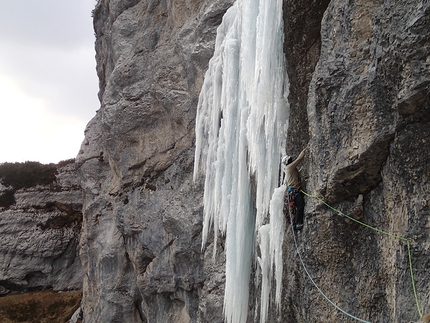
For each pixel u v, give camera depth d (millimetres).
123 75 23141
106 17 28984
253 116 11812
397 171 7500
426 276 6941
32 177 41656
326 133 8727
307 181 9812
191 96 19328
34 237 39562
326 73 8602
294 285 10016
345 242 8820
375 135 7711
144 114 22047
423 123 7070
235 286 13203
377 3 7949
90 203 28031
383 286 8070
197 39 18594
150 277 20859
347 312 8680
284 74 11125
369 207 8367
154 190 21547
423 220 7059
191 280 18375
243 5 13492
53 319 35094
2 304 36656
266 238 11156
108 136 23781
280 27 10953
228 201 14398
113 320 24250
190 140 19875
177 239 18672
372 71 7641
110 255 24859
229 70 14484
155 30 22797
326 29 8906
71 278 39531
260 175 11539
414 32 6781
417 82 6801
